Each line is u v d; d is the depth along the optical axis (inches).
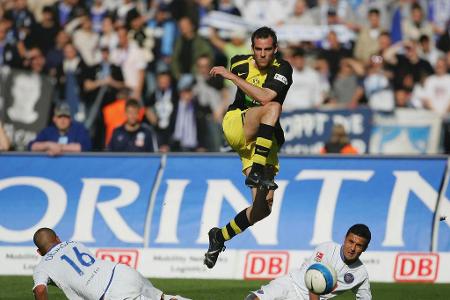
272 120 1003.3
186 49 2347.4
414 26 2458.2
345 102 2309.3
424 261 1555.1
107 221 1599.4
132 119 1753.2
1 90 2319.1
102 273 1126.4
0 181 1631.4
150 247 1582.2
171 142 2253.9
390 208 1585.9
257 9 2437.3
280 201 1589.6
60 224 1603.1
